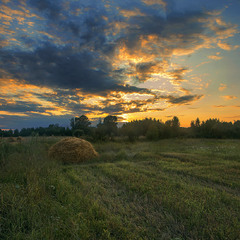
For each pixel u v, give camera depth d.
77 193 4.40
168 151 12.59
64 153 9.48
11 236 2.77
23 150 8.10
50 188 4.64
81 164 9.04
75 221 3.11
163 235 2.91
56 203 3.86
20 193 4.11
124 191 4.84
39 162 6.84
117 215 3.53
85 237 2.78
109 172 6.64
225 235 2.89
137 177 5.96
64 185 4.92
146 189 4.84
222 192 4.74
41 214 3.37
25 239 2.71
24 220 3.23
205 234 2.98
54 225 3.02
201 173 6.57
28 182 4.76
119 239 2.83
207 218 3.39
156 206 3.97
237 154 10.63
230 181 5.62
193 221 3.26
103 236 2.86
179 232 3.08
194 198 4.25
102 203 4.02
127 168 7.48
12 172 5.61
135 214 3.56
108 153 11.44
